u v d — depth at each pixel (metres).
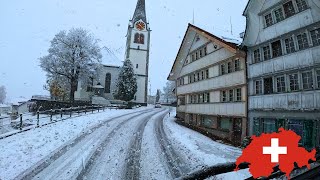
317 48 16.36
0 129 22.64
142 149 17.05
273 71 19.73
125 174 12.06
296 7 18.11
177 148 18.19
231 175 11.34
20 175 11.24
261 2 21.31
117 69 72.81
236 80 24.09
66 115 34.31
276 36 19.62
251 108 21.92
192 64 34.47
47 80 51.34
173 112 54.62
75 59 49.53
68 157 14.22
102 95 68.56
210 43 29.44
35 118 31.17
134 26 77.56
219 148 19.89
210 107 29.16
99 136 20.22
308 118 16.48
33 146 15.91
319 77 16.23
